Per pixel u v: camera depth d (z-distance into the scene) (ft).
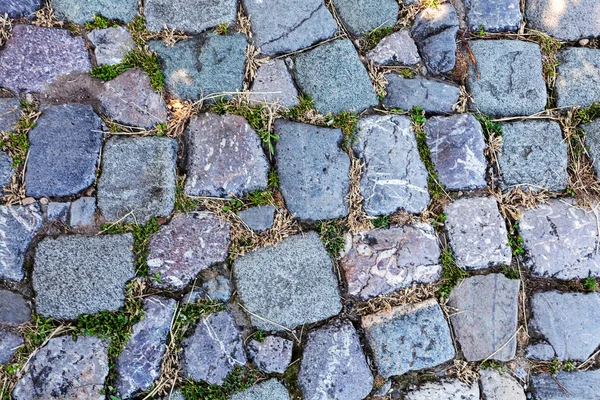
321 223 4.28
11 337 4.08
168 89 4.24
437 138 4.37
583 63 4.52
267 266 4.23
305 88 4.32
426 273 4.31
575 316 4.40
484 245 4.35
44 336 4.08
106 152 4.18
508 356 4.34
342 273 4.29
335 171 4.29
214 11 4.27
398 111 4.37
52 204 4.14
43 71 4.16
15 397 4.04
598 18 4.53
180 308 4.17
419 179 4.34
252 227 4.24
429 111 4.39
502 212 4.39
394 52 4.39
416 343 4.28
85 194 4.17
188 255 4.19
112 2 4.20
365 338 4.28
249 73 4.29
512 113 4.45
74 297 4.10
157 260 4.17
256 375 4.20
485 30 4.48
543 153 4.44
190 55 4.25
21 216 4.11
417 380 4.32
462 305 4.33
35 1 4.17
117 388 4.10
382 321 4.28
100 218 4.16
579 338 4.39
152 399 4.13
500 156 4.41
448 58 4.40
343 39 4.35
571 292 4.41
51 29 4.17
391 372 4.27
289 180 4.26
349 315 4.29
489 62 4.45
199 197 4.22
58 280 4.10
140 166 4.18
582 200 4.44
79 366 4.08
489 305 4.34
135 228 4.17
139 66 4.23
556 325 4.39
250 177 4.24
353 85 4.34
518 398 4.33
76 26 4.19
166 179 4.19
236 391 4.18
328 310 4.25
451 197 4.37
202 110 4.25
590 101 4.50
